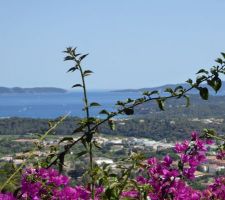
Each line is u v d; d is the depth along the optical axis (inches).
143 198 149.7
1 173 138.5
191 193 168.1
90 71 152.3
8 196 134.2
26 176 142.9
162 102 143.5
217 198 180.4
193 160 165.0
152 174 162.4
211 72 143.6
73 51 153.1
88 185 147.9
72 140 146.0
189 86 145.4
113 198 138.3
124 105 145.3
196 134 169.8
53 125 150.6
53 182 146.7
